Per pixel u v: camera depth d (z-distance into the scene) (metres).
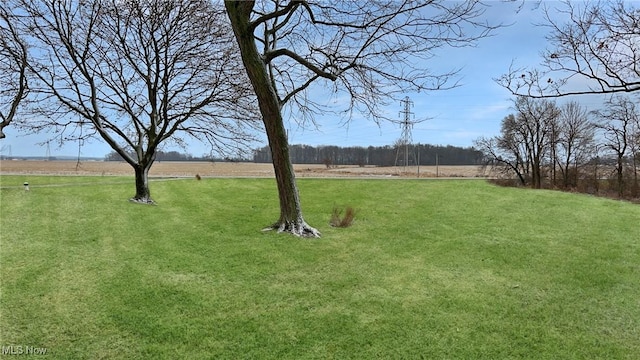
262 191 20.09
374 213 13.69
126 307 5.23
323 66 9.04
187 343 4.40
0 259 6.84
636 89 3.48
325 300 5.62
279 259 7.45
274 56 9.16
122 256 7.43
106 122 13.55
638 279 6.94
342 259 7.61
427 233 10.30
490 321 5.03
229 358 4.12
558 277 6.91
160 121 14.48
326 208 14.77
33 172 31.61
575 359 4.19
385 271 6.95
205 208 13.69
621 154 27.53
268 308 5.32
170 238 8.88
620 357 4.24
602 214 14.33
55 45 12.25
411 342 4.47
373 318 5.05
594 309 5.52
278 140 9.31
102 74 13.05
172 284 6.07
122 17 12.45
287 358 4.13
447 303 5.57
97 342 4.38
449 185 24.27
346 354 4.22
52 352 4.15
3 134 11.49
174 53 13.10
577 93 3.71
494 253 8.40
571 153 32.78
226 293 5.81
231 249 8.05
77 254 7.40
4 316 4.86
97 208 11.86
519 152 35.09
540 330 4.82
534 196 19.31
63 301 5.35
